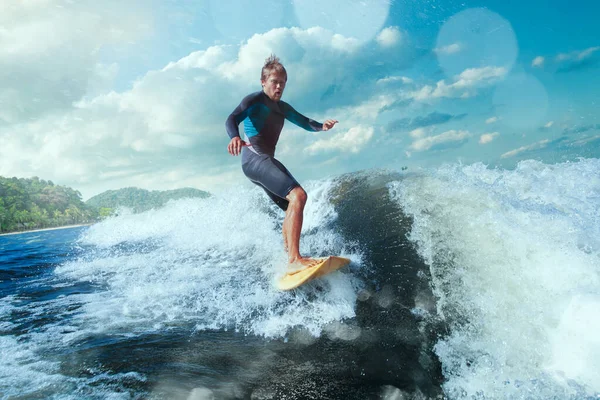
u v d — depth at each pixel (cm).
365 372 188
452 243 285
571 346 179
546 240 243
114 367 204
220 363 204
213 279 352
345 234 374
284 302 278
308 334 231
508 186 346
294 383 182
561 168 369
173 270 405
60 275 444
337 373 189
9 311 316
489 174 385
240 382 184
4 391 183
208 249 473
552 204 305
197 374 192
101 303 321
